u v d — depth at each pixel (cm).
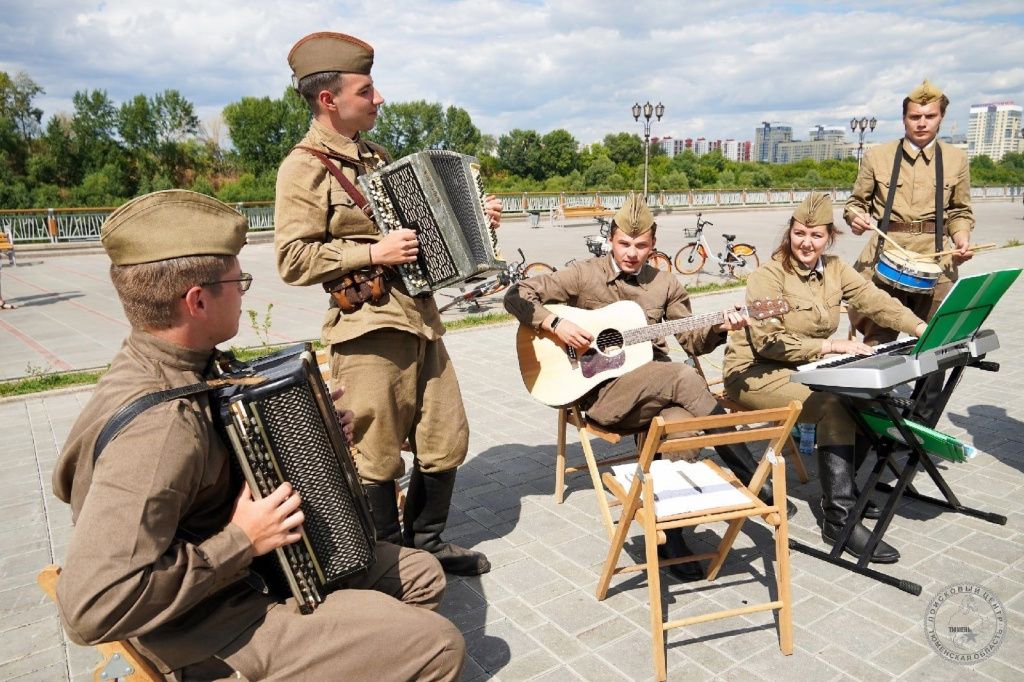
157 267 194
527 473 500
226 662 206
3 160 4881
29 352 895
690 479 337
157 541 179
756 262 1616
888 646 309
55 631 334
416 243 305
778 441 305
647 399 390
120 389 193
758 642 314
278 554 206
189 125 5681
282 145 5919
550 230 2627
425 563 254
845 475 386
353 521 215
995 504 435
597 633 323
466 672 298
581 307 435
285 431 200
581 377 408
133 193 5238
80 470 193
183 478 184
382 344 327
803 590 353
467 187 329
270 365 218
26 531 430
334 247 314
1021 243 1925
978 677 289
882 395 339
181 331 202
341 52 306
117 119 5466
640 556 386
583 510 443
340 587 227
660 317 434
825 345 399
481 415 623
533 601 348
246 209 2419
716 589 355
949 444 323
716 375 710
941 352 348
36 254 2056
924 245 518
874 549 368
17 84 5334
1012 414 585
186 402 191
